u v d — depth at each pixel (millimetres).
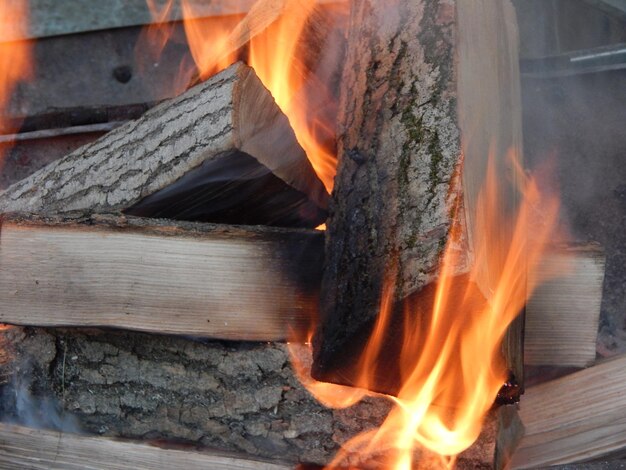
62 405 1220
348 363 1121
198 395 1195
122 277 1180
